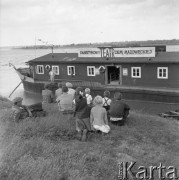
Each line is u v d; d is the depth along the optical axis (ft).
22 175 24.07
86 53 112.06
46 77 121.49
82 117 35.60
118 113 41.04
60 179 24.50
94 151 31.40
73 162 27.81
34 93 125.08
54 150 30.40
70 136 35.27
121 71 103.50
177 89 93.91
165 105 94.27
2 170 24.59
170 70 95.04
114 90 102.42
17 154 28.14
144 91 96.84
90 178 25.18
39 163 26.12
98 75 107.96
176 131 43.32
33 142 31.24
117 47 105.29
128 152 32.65
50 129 35.91
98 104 36.65
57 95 52.11
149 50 99.86
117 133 37.40
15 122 39.06
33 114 41.98
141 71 99.96
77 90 44.50
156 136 39.47
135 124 43.78
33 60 123.75
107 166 28.25
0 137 32.83
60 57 121.49
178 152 34.71
